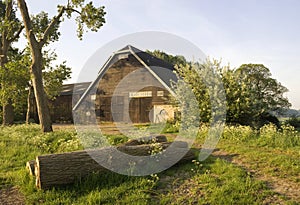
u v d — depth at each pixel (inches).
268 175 212.4
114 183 197.0
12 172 234.7
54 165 189.3
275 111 844.0
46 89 797.2
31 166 211.3
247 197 172.1
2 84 683.4
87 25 594.6
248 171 221.3
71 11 572.4
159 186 196.4
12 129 524.4
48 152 329.7
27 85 748.0
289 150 287.0
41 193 180.9
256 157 259.0
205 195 178.7
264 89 873.5
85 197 175.3
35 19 770.2
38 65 521.3
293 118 721.6
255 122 465.7
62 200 172.1
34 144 366.6
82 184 192.9
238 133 369.7
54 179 187.8
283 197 171.5
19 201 176.4
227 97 450.6
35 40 524.7
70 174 193.9
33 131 505.0
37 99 512.1
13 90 700.7
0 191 193.2
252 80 847.7
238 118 449.7
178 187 194.1
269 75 884.0
